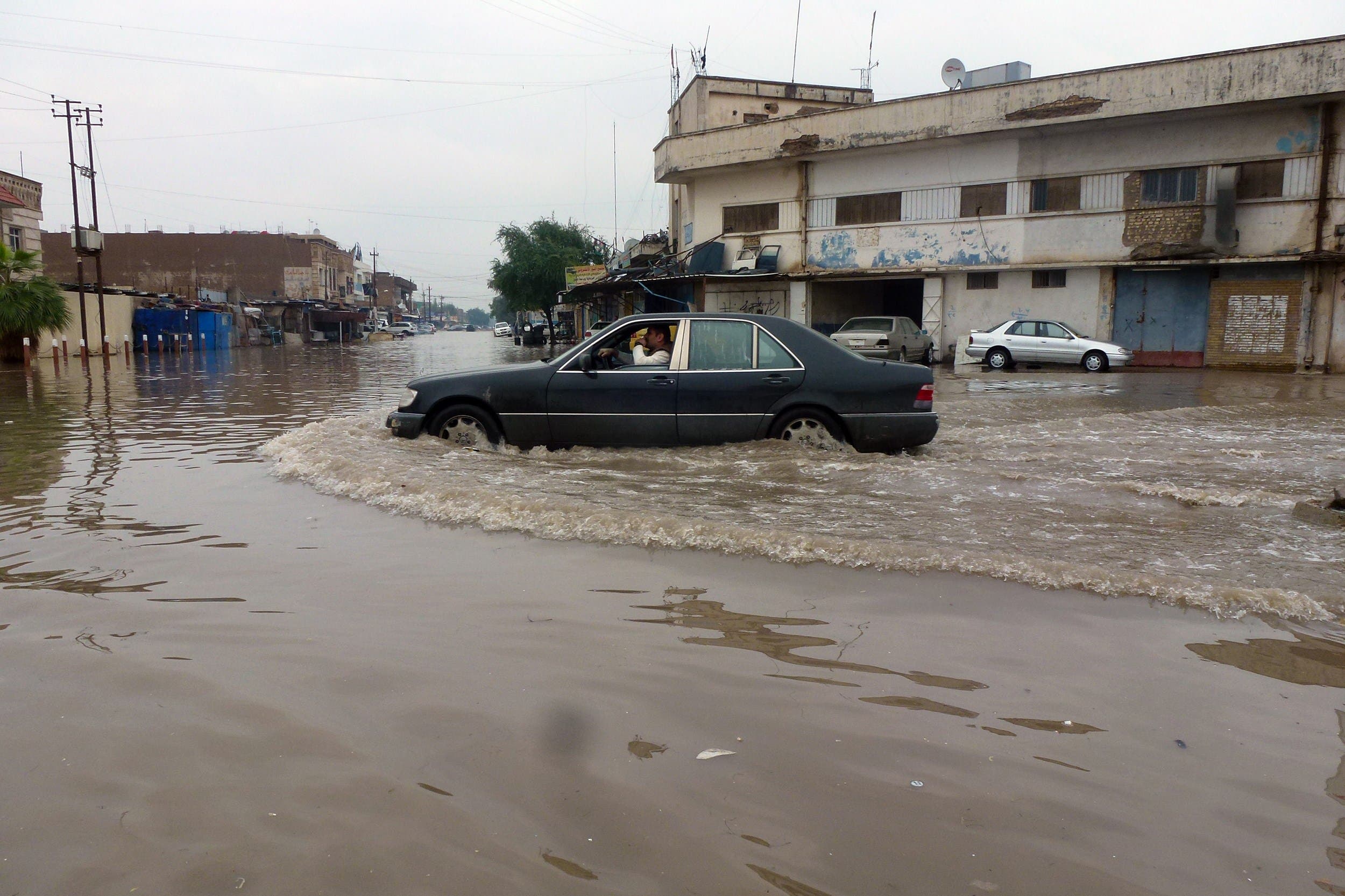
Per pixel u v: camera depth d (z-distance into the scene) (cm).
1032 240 2614
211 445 916
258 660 337
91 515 583
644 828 229
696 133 3030
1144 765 260
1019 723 285
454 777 254
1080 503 582
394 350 4647
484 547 493
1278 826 230
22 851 221
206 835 227
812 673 323
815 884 207
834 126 2791
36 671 329
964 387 1688
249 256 7244
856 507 571
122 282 7119
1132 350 2523
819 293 2983
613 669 327
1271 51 2183
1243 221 2341
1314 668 326
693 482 650
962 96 2592
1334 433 938
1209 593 393
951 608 388
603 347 811
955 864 214
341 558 473
